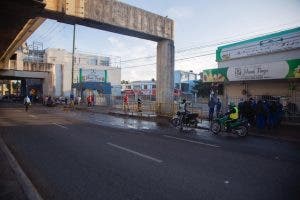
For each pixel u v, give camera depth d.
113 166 7.70
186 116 17.78
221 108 22.88
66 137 12.66
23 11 13.09
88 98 41.50
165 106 26.48
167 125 19.47
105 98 41.28
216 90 26.20
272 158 9.13
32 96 60.94
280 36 21.09
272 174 7.13
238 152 10.05
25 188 5.71
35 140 11.73
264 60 22.59
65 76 59.69
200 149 10.40
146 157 8.80
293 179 6.70
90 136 13.09
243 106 18.17
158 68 27.53
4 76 56.81
